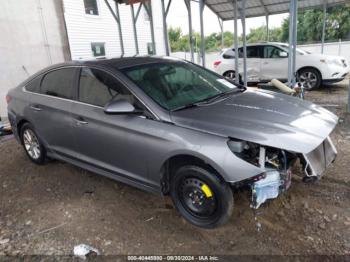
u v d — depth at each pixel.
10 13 10.63
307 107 3.26
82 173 4.27
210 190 2.72
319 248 2.54
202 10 9.67
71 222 3.16
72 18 13.29
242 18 8.77
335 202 3.12
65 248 2.78
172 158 2.88
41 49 11.84
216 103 3.20
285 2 11.94
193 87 3.49
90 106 3.44
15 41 10.86
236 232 2.82
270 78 10.49
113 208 3.36
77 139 3.66
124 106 2.94
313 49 16.97
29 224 3.20
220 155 2.52
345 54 16.23
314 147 2.50
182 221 3.04
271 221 2.92
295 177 3.27
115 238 2.86
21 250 2.80
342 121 5.84
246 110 2.99
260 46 10.62
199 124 2.72
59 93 3.88
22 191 3.94
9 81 10.74
